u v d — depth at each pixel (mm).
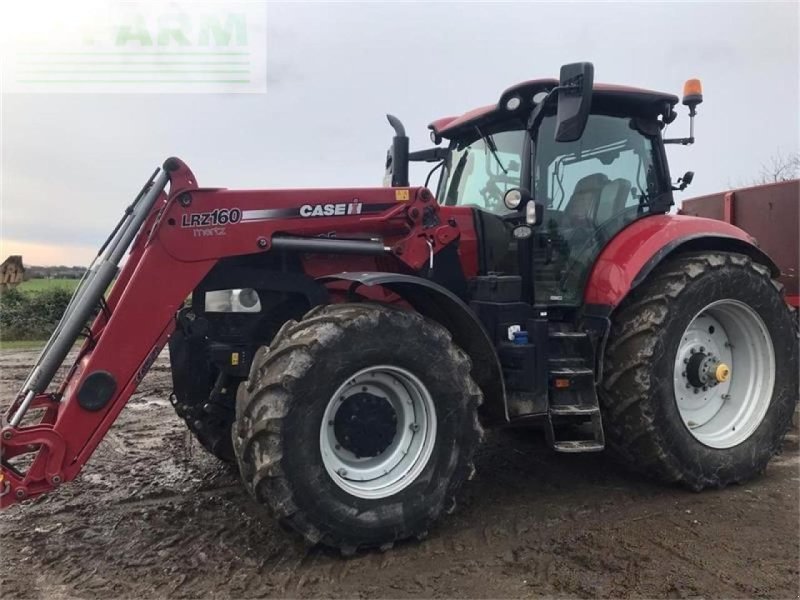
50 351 2939
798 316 5789
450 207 3893
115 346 2975
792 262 5848
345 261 3641
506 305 3543
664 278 3775
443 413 3117
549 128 3943
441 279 3705
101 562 2896
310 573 2799
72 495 3725
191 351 3646
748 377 4133
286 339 2908
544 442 4789
